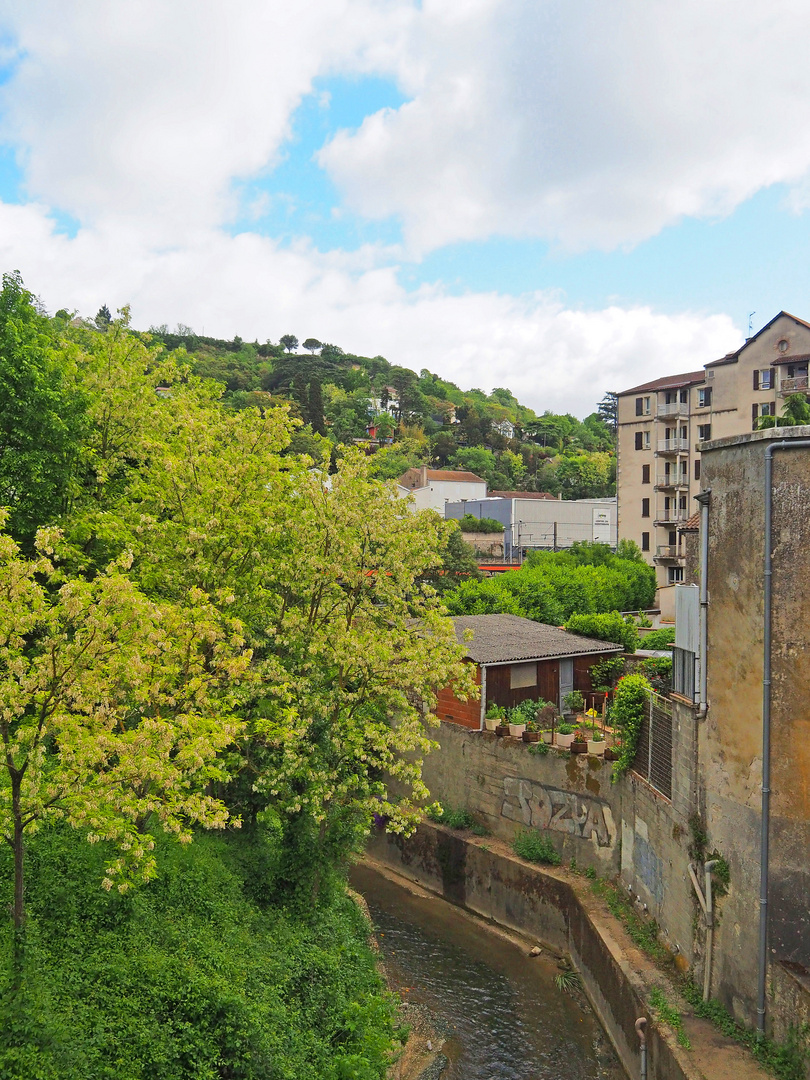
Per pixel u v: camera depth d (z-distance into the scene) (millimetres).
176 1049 11820
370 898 25281
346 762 18906
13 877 13492
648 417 60625
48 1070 10195
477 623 31406
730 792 14859
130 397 23328
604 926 19203
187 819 18281
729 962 14766
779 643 13812
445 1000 19453
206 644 15875
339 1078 13781
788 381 52250
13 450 18766
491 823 25281
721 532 15227
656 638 34875
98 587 11711
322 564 18484
